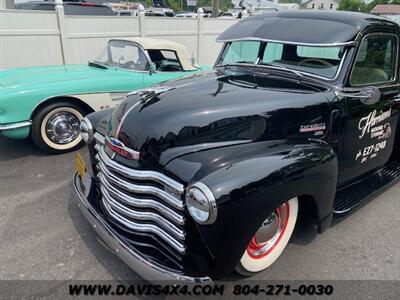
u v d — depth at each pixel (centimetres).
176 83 329
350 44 314
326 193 277
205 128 257
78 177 325
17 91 461
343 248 318
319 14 357
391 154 432
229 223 217
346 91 319
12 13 877
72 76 531
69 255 298
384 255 311
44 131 493
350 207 327
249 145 262
